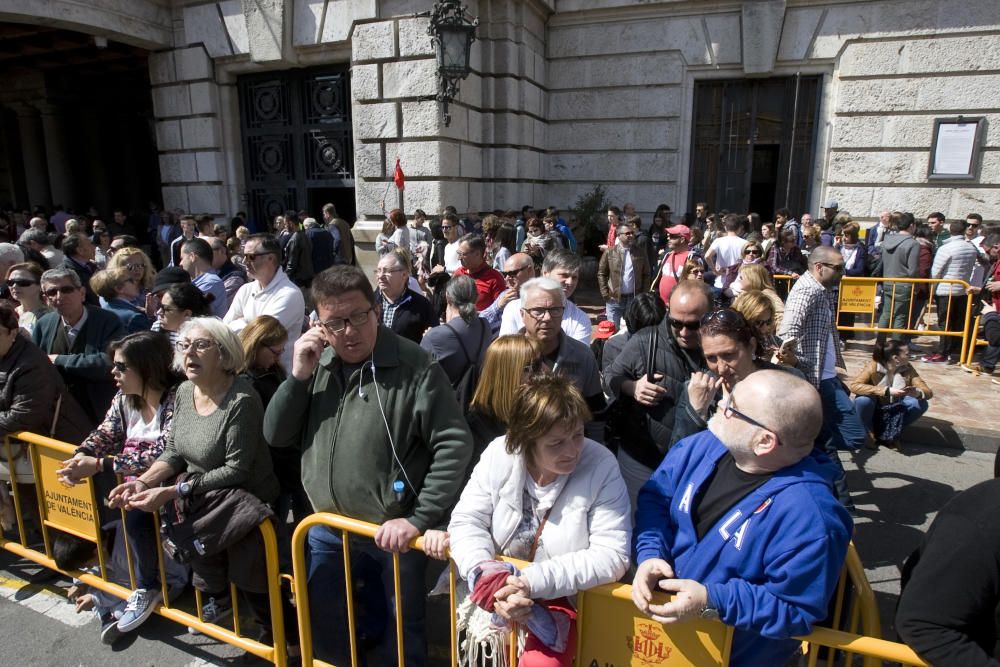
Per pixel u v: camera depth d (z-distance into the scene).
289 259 8.91
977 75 10.38
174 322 3.87
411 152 10.29
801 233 10.20
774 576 1.64
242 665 2.83
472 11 10.74
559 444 1.86
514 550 2.03
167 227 11.88
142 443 2.96
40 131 17.52
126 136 19.19
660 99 12.27
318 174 11.67
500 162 11.53
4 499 3.51
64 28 10.73
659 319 3.39
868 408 5.27
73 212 15.45
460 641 2.10
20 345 3.27
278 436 2.40
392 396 2.27
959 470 4.98
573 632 1.92
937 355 7.92
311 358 2.35
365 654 2.50
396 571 2.21
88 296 5.62
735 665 1.79
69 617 3.17
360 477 2.29
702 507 1.85
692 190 12.61
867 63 10.97
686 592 1.63
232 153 12.19
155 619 3.14
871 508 4.38
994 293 7.14
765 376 1.73
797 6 11.21
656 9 11.90
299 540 2.40
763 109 11.95
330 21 10.53
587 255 12.90
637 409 2.86
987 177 10.59
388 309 4.57
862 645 1.60
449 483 2.25
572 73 12.70
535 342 2.76
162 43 11.88
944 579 1.48
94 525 3.03
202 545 2.51
